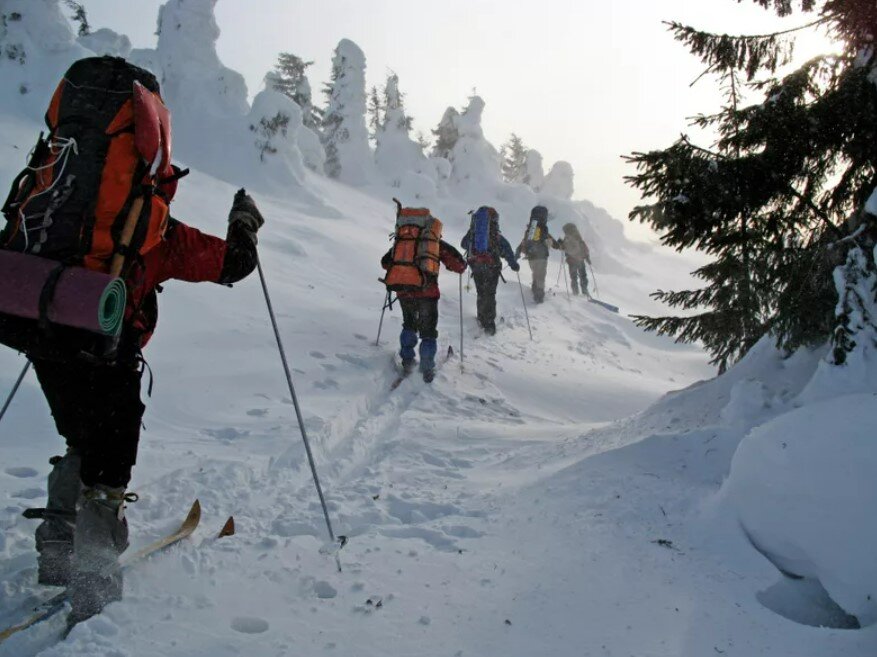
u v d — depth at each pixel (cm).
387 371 799
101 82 243
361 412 654
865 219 385
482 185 3762
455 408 736
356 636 243
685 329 596
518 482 432
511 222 3566
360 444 542
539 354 1136
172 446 457
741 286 526
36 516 254
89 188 228
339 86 3456
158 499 365
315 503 388
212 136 2372
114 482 249
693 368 1475
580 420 823
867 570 256
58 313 210
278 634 240
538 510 370
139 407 255
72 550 249
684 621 255
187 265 268
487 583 288
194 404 552
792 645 242
